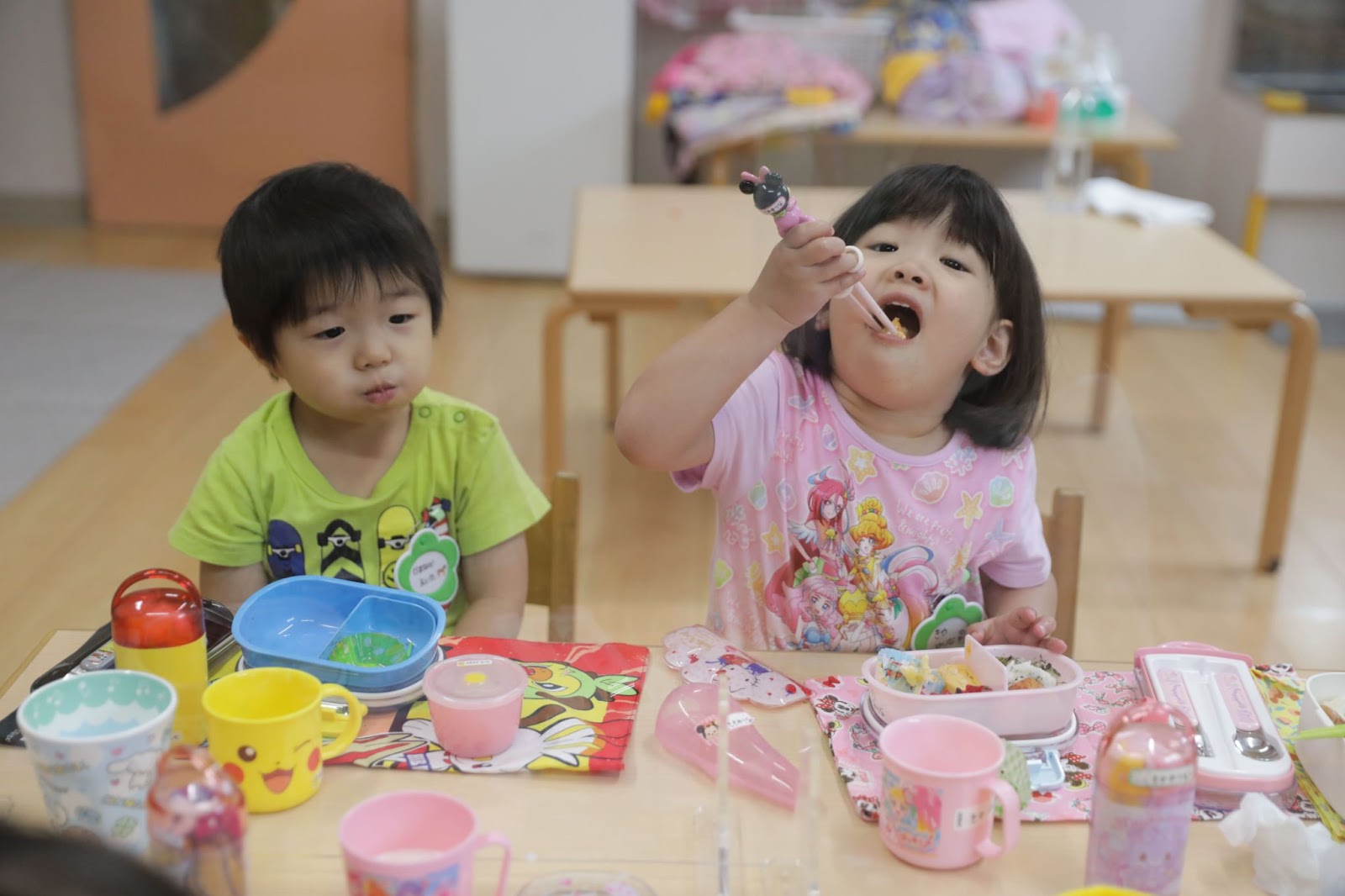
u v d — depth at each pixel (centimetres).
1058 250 251
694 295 225
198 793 65
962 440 122
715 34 427
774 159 358
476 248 412
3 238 433
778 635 124
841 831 81
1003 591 127
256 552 122
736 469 120
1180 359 363
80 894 38
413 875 67
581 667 98
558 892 74
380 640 98
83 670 92
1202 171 442
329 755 84
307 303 110
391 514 125
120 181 444
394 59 427
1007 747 83
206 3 423
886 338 110
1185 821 74
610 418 306
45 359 328
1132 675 100
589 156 401
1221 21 428
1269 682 97
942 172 113
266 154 439
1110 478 246
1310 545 259
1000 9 388
